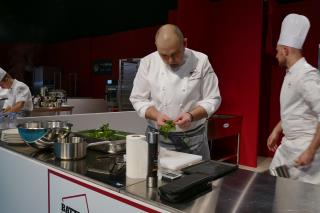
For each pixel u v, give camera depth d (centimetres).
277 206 86
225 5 447
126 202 95
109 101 585
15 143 162
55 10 625
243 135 440
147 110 158
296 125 187
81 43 798
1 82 301
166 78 164
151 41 628
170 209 84
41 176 131
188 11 449
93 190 106
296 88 182
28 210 142
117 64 708
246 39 430
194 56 166
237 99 444
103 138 168
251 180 108
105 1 538
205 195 94
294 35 185
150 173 100
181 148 170
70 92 822
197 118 152
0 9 638
